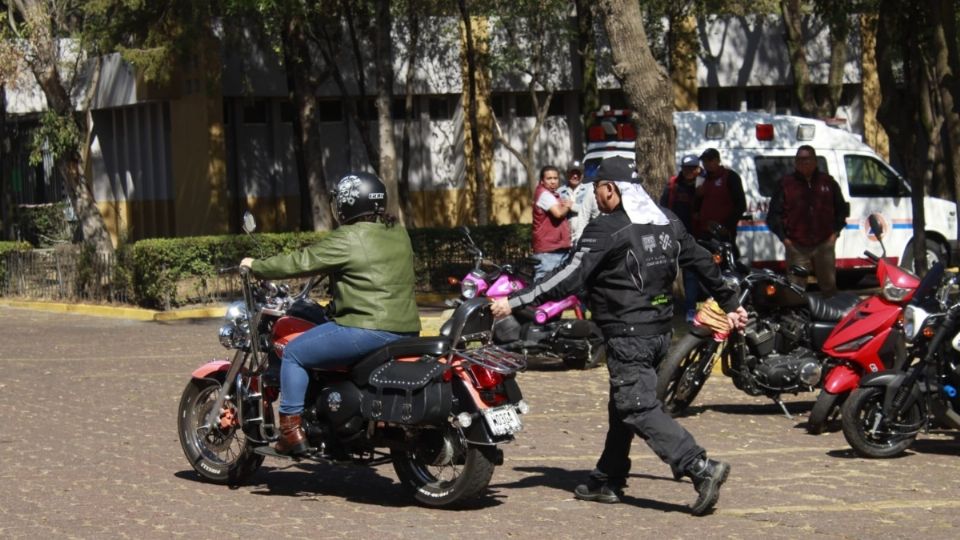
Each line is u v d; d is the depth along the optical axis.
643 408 10.49
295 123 42.28
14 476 12.42
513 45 41.88
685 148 28.81
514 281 19.27
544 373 19.39
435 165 48.47
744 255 28.92
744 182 28.94
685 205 21.75
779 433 14.47
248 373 11.77
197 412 12.27
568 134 50.28
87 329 27.62
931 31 24.80
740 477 12.10
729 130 29.12
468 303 10.78
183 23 35.34
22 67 37.50
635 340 10.50
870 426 12.91
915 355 13.09
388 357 10.90
